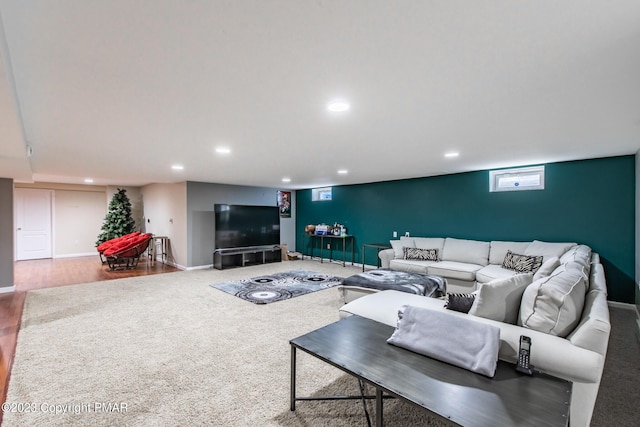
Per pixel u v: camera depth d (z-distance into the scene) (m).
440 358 1.65
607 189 4.16
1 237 4.73
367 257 7.08
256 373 2.36
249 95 2.02
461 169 5.21
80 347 2.79
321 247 7.87
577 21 1.24
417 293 3.51
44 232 8.31
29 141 3.14
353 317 2.35
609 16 1.20
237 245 7.11
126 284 5.29
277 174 5.80
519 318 1.86
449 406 1.27
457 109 2.29
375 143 3.35
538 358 1.60
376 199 6.93
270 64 1.61
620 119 2.52
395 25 1.27
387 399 2.02
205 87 1.89
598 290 2.01
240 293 4.69
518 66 1.63
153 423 1.79
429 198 6.03
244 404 1.97
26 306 4.03
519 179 5.02
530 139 3.18
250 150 3.68
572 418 1.53
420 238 5.86
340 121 2.57
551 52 1.49
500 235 5.12
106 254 6.56
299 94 2.01
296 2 1.12
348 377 2.30
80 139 3.10
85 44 1.39
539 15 1.20
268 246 7.71
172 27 1.27
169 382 2.22
